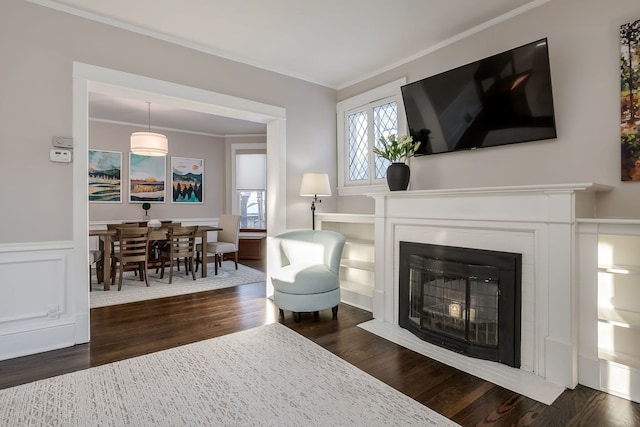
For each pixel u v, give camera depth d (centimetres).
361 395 196
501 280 232
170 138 677
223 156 739
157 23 296
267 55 359
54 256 263
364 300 359
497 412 180
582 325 208
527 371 223
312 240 357
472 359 241
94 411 179
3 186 245
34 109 255
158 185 665
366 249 408
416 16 286
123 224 554
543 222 215
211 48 341
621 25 224
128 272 558
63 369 226
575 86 245
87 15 277
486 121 284
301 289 313
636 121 217
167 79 317
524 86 256
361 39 325
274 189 399
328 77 417
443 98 309
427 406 185
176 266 611
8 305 247
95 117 595
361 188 416
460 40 316
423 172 350
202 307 365
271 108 386
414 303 289
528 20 269
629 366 193
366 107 413
